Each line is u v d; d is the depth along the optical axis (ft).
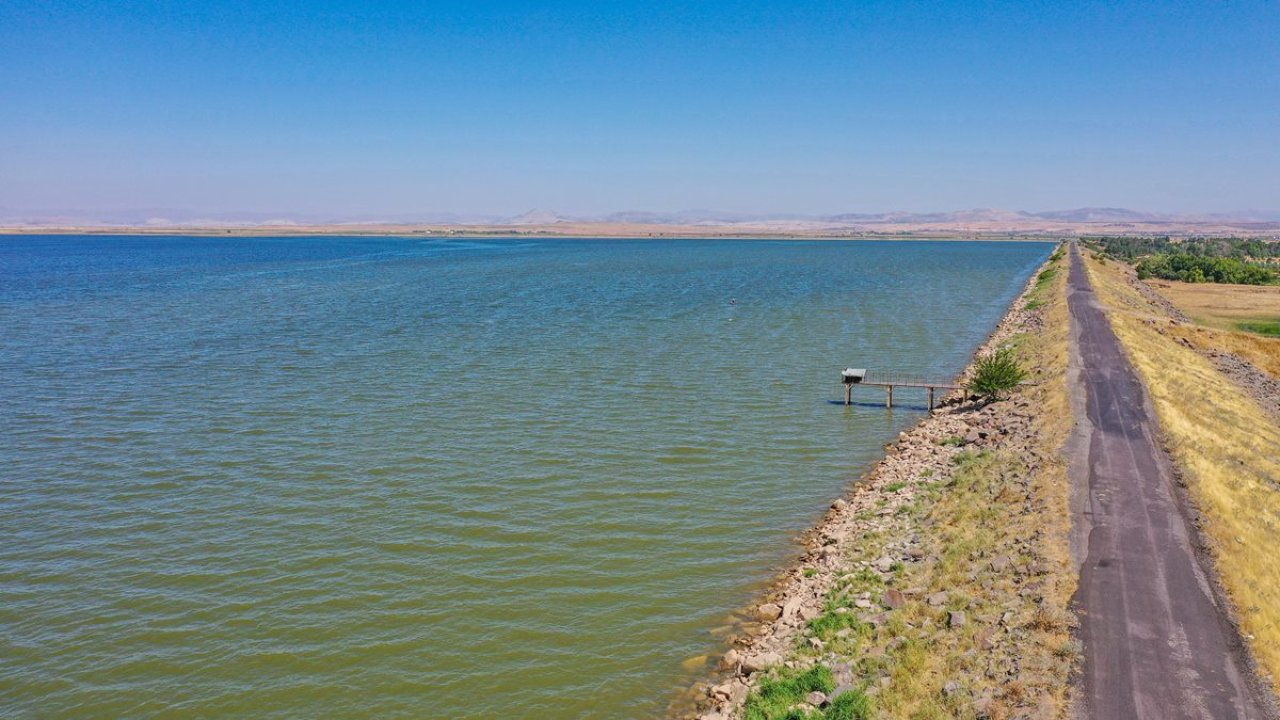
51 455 150.30
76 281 504.02
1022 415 168.14
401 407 185.57
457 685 84.89
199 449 154.30
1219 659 76.79
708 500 134.21
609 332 300.81
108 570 107.45
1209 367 231.91
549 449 157.48
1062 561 95.50
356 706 81.76
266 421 172.96
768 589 104.37
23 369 222.89
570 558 112.37
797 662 83.97
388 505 128.98
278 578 105.70
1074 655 77.05
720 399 200.64
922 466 146.92
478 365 234.58
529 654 90.17
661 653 90.22
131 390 199.31
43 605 98.99
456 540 117.19
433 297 419.33
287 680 85.61
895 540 113.09
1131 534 102.73
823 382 223.51
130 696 82.94
